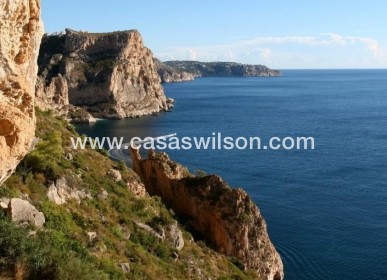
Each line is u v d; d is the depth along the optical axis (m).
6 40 14.89
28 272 17.64
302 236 58.09
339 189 78.50
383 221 63.19
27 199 24.70
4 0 14.09
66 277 18.03
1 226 18.58
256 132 143.25
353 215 65.56
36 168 28.88
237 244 41.31
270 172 90.94
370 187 79.56
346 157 104.06
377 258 52.00
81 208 29.44
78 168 35.22
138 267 26.27
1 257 17.59
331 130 145.12
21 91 15.91
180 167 48.56
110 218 31.25
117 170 40.84
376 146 116.94
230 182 84.25
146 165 49.00
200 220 43.22
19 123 15.77
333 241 56.53
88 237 25.52
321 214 65.94
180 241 35.91
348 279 47.62
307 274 48.56
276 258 43.84
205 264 35.28
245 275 38.09
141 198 38.56
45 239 20.53
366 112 193.00
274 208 68.69
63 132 43.34
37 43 16.95
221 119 177.25
